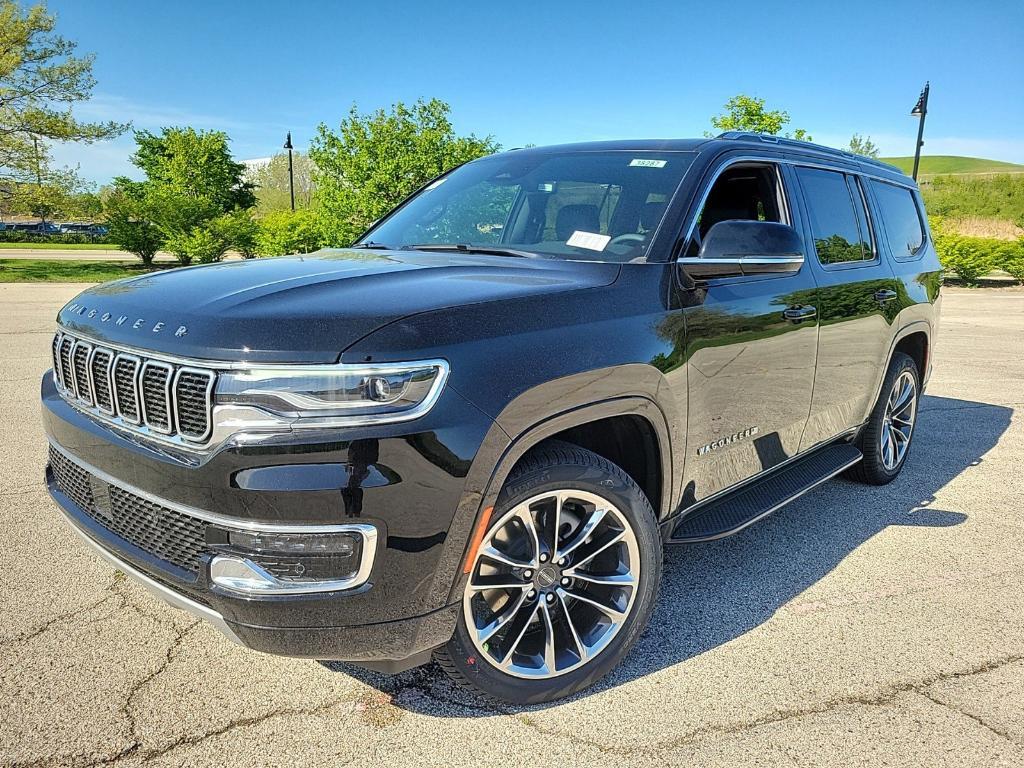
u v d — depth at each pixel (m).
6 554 3.47
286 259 3.03
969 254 23.22
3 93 26.33
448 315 2.13
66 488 2.67
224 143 49.66
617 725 2.40
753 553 3.78
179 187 48.22
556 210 3.18
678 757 2.26
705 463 2.95
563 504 2.43
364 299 2.19
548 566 2.44
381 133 20.03
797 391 3.47
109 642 2.79
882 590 3.39
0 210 27.88
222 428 1.97
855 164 4.36
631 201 3.04
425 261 2.85
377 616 2.04
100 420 2.37
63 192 27.89
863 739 2.35
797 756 2.27
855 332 3.91
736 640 2.94
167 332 2.14
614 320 2.49
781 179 3.55
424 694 2.54
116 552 2.31
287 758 2.21
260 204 50.88
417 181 20.20
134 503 2.25
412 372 1.99
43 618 2.94
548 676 2.47
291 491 1.92
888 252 4.43
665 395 2.62
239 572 2.00
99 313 2.46
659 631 3.00
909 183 5.09
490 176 3.68
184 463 2.04
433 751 2.26
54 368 2.78
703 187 3.05
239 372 1.96
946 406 7.25
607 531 2.56
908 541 3.96
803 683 2.65
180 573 2.11
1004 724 2.44
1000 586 3.44
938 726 2.42
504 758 2.24
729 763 2.24
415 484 2.00
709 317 2.83
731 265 2.87
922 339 4.91
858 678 2.69
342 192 20.28
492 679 2.38
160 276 2.73
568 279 2.60
